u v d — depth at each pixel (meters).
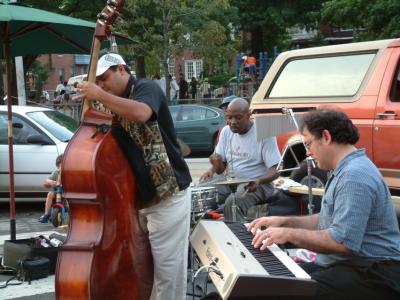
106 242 3.29
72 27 5.51
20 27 5.64
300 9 28.11
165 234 3.67
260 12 28.45
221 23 24.80
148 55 22.38
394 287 2.96
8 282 5.42
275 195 5.74
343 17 20.11
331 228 2.98
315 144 3.13
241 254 2.88
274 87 7.64
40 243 5.82
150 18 21.56
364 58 6.91
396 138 6.34
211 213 5.05
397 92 6.51
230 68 29.48
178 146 3.75
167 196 3.60
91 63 3.48
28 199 8.70
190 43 21.94
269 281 2.62
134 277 3.49
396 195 6.46
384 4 18.53
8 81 5.81
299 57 7.54
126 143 3.47
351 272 3.03
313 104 7.11
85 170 3.25
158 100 3.49
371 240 3.04
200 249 3.16
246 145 5.67
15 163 8.62
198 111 15.72
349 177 2.98
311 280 2.65
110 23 3.51
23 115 8.83
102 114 3.42
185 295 3.83
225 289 2.65
